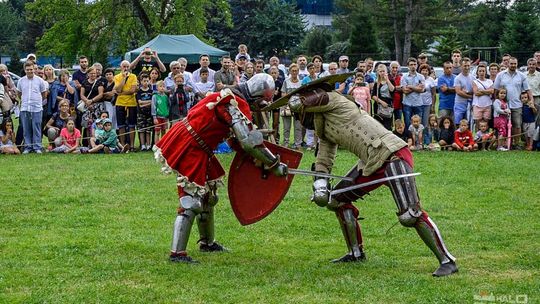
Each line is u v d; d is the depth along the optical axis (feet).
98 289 18.90
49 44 142.00
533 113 50.42
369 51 156.25
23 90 49.44
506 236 25.49
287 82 49.52
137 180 37.50
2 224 27.37
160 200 32.37
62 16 141.69
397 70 51.39
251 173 22.20
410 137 50.34
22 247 23.58
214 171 22.20
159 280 19.85
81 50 141.38
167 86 50.42
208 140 21.49
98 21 140.77
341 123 20.88
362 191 21.57
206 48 79.56
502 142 50.55
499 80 50.75
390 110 50.26
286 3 193.26
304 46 189.47
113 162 44.19
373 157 20.52
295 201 32.14
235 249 23.88
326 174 21.17
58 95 50.72
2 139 49.90
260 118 23.71
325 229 26.84
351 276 20.36
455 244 24.39
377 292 18.71
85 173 39.81
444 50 165.89
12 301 17.93
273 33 188.14
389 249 23.82
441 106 51.83
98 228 26.73
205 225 23.24
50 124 50.72
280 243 24.72
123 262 21.63
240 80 49.98
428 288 19.03
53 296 18.29
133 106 50.19
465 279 19.90
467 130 50.08
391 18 179.42
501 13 180.96
